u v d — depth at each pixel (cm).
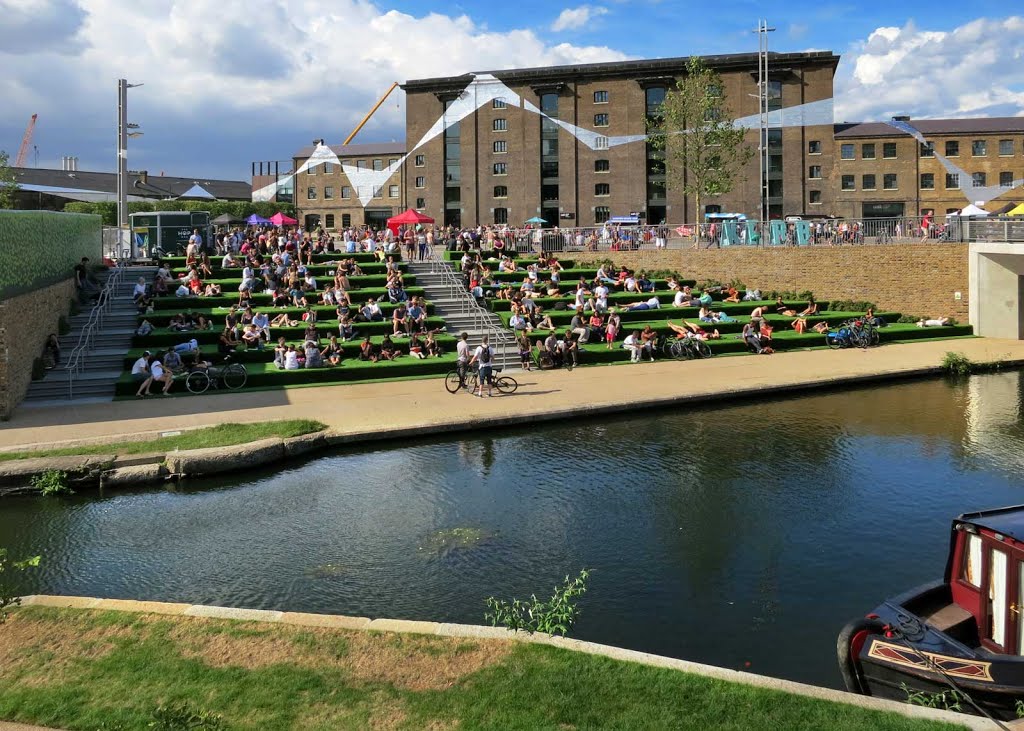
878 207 7256
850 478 1622
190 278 3350
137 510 1485
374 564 1217
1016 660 769
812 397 2425
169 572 1197
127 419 2053
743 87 7212
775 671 916
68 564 1234
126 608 911
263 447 1720
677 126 5600
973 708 780
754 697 698
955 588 918
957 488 1556
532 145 7750
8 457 1641
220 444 1725
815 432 1989
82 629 855
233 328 2831
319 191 9375
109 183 8969
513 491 1563
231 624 862
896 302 3822
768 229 4122
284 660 778
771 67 7156
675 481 1616
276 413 2109
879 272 3844
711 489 1563
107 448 1706
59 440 1809
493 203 7912
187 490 1594
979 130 7225
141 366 2430
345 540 1319
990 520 884
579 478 1641
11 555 1273
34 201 6300
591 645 802
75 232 3266
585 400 2230
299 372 2580
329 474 1683
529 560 1230
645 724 661
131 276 3531
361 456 1811
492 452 1841
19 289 2314
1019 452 1792
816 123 7175
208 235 4241
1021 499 1493
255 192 10012
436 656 782
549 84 7662
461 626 849
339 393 2412
